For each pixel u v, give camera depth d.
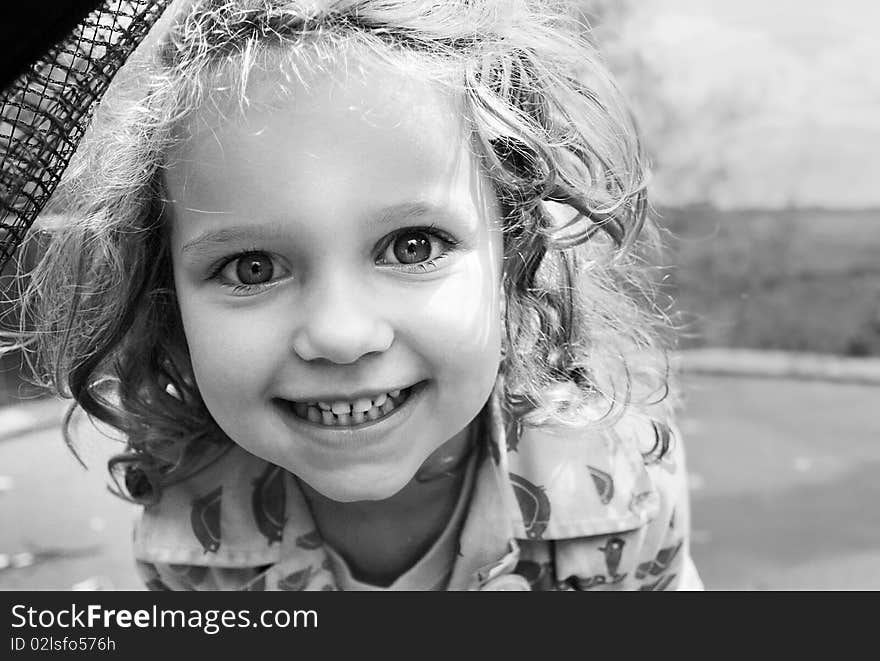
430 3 0.86
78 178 0.92
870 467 2.71
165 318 1.04
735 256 4.29
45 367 1.09
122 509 2.38
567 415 1.10
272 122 0.78
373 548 1.10
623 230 1.11
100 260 1.01
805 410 3.27
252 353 0.81
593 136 1.05
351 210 0.78
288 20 0.81
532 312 1.07
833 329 4.09
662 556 1.18
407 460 0.86
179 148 0.83
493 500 1.07
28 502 2.40
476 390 0.86
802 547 2.20
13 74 0.60
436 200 0.82
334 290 0.79
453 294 0.83
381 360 0.81
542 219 1.01
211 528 1.10
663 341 1.29
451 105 0.84
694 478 2.64
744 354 4.04
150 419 1.09
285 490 1.09
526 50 0.98
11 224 0.70
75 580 1.99
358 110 0.79
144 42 0.87
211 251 0.81
